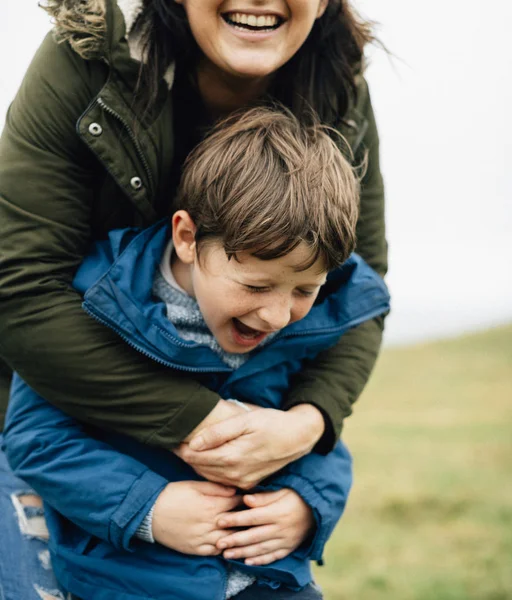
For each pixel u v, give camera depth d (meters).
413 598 4.36
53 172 2.13
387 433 8.32
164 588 2.10
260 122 2.15
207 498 2.13
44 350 2.09
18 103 2.18
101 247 2.22
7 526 2.25
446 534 5.30
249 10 2.09
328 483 2.24
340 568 4.78
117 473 2.10
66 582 2.15
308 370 2.35
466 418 9.03
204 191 2.05
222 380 2.22
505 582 4.51
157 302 2.15
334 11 2.32
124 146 2.14
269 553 2.17
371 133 2.52
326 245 1.98
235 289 1.99
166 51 2.15
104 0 2.11
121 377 2.09
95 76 2.12
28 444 2.14
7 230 2.11
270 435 2.12
